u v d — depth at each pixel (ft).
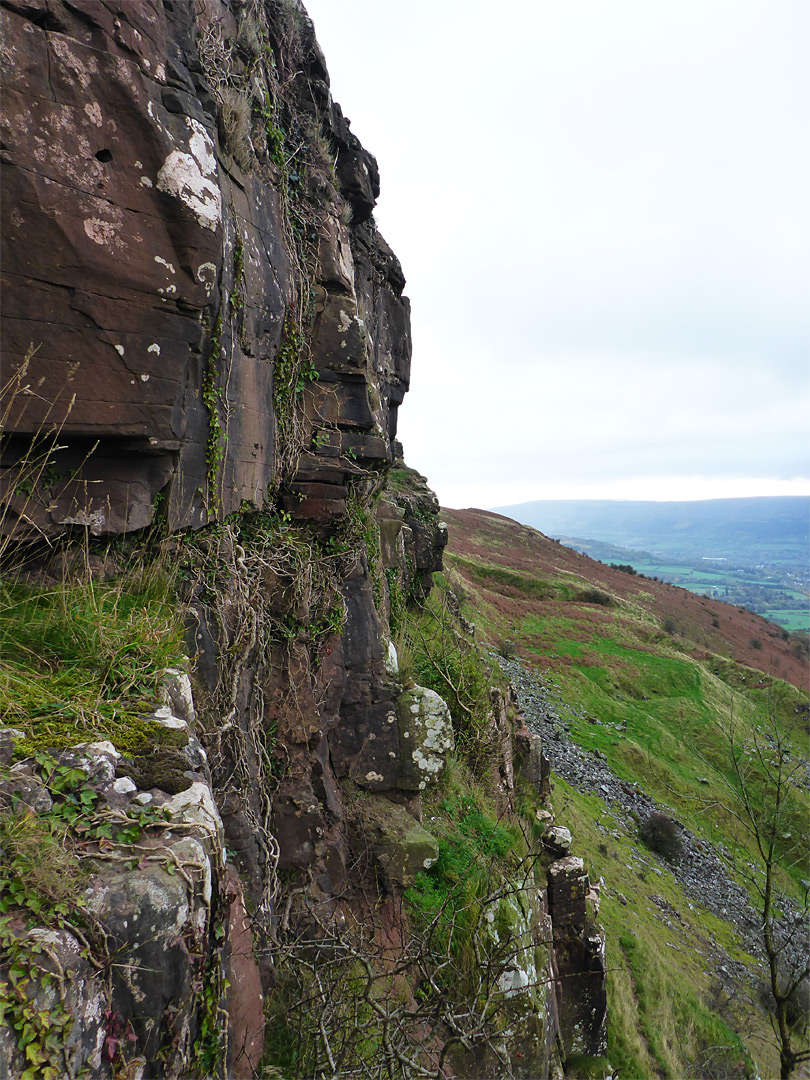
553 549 254.06
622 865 65.16
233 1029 9.86
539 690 111.96
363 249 28.50
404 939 17.25
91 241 10.34
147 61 11.31
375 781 20.38
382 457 21.65
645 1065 33.55
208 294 11.92
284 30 20.81
